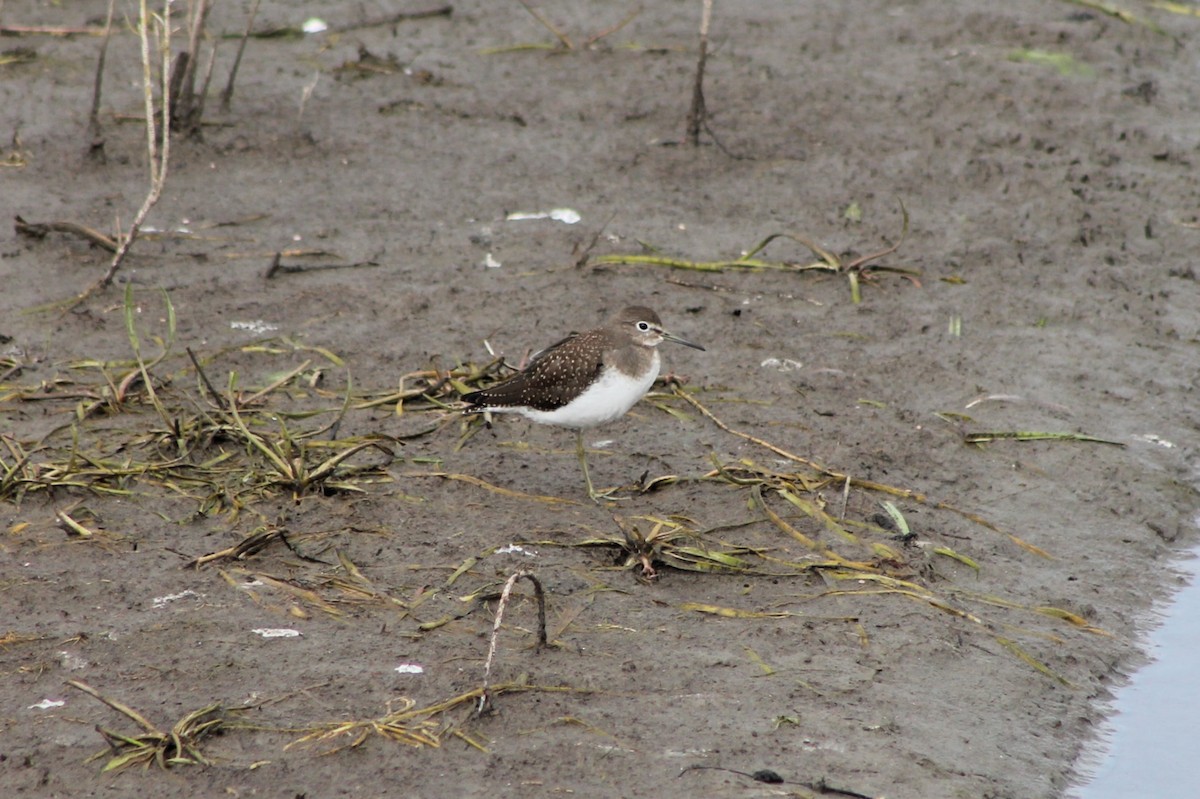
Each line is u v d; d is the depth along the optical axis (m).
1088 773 9.96
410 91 22.00
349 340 15.55
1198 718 10.63
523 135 20.84
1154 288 17.42
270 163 19.62
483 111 21.50
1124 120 21.78
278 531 11.73
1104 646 11.44
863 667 10.68
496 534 12.16
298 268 16.92
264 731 9.59
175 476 12.74
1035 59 23.61
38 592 11.04
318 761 9.34
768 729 9.88
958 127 21.25
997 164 20.09
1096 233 18.55
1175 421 14.90
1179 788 9.83
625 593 11.41
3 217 17.64
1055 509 13.25
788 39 24.38
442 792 9.12
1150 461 14.16
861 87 22.55
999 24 25.00
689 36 24.36
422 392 14.33
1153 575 12.50
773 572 11.80
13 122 20.08
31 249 17.00
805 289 17.06
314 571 11.50
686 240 18.08
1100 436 14.48
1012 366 15.63
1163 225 18.81
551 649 10.59
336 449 13.30
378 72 22.55
